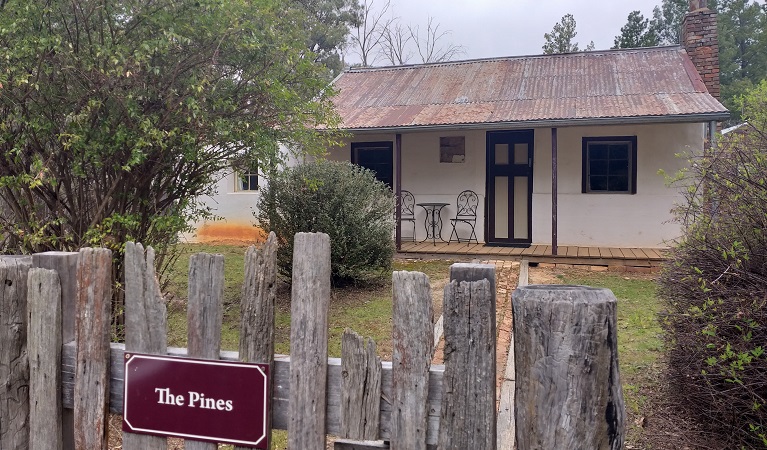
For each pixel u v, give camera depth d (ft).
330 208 23.70
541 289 5.43
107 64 13.25
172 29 13.30
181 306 20.33
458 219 36.32
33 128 13.28
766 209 9.06
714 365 8.94
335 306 21.79
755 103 13.70
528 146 35.22
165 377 6.40
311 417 6.00
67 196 14.78
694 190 11.37
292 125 17.33
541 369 5.10
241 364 6.15
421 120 32.01
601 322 5.03
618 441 5.10
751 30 105.81
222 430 6.22
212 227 39.68
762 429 8.84
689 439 10.36
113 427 11.36
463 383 5.42
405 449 5.65
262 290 6.13
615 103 30.68
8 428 7.11
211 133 14.84
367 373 5.82
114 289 13.76
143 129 13.46
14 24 12.46
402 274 5.66
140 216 15.17
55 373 6.97
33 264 7.13
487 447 5.35
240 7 14.75
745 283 9.06
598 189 34.14
